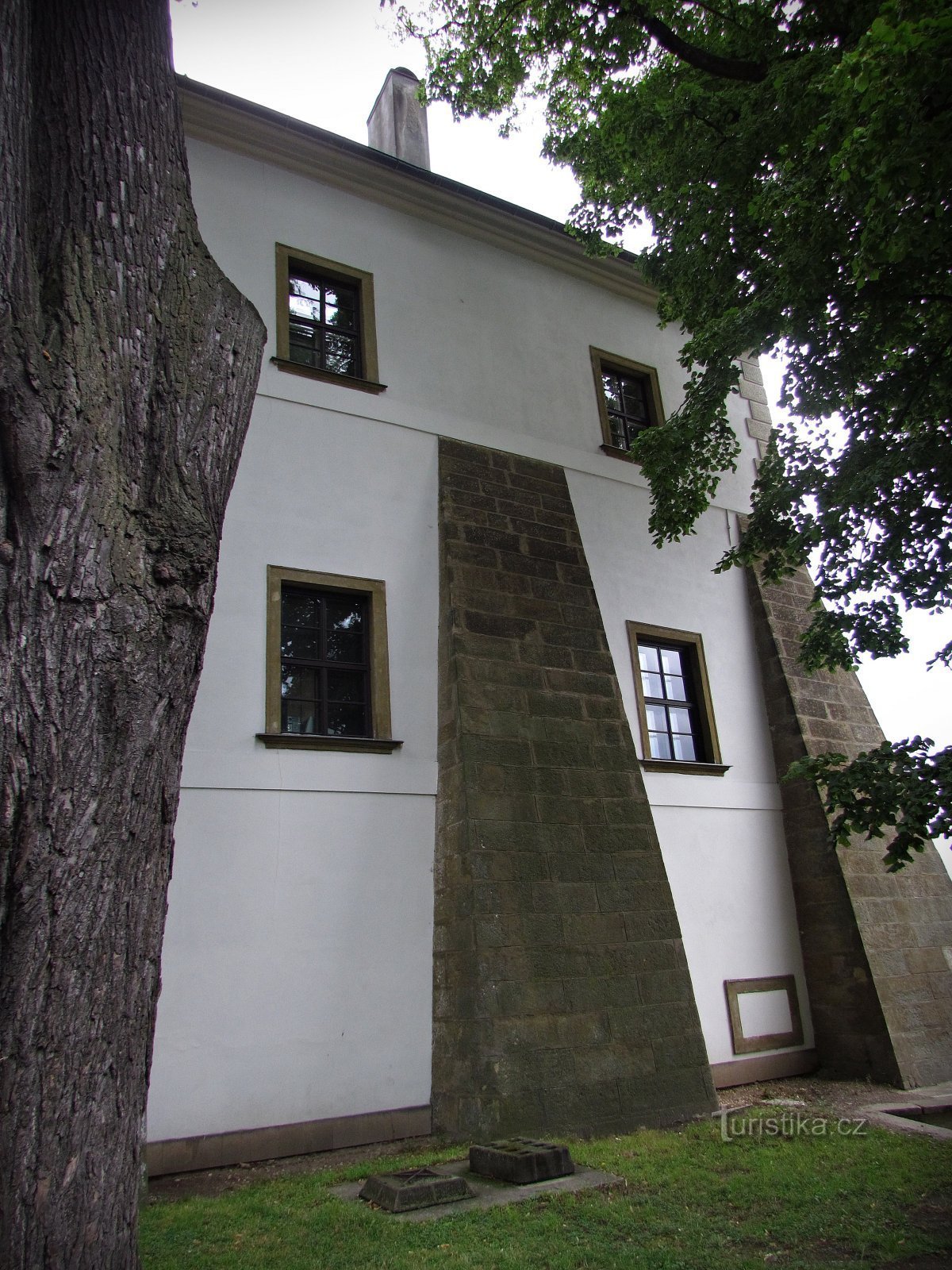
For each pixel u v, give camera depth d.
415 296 10.26
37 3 4.21
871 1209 5.03
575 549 9.99
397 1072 7.25
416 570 8.95
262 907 7.12
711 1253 4.39
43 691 3.00
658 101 9.10
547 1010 7.23
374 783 7.93
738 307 8.53
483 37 9.51
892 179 5.35
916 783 5.64
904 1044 9.20
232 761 7.37
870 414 8.36
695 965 9.36
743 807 10.46
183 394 3.79
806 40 8.20
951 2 5.01
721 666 11.06
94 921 2.99
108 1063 2.96
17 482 3.13
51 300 3.53
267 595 8.02
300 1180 5.89
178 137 4.39
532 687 8.68
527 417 10.55
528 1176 5.55
